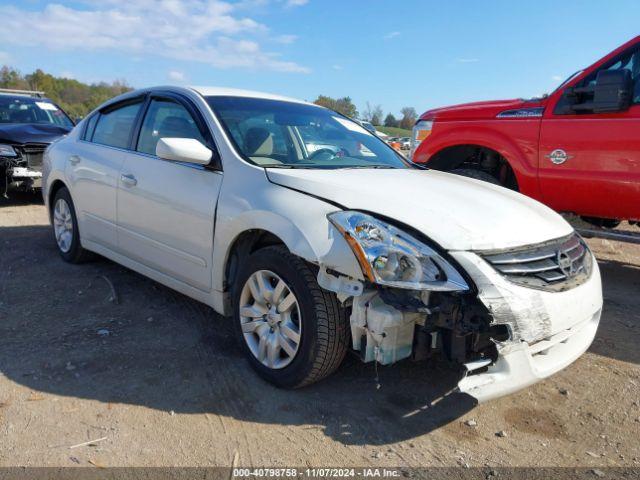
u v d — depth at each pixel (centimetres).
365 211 269
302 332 277
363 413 280
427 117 604
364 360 264
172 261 369
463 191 322
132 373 309
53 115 957
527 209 319
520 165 519
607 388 318
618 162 458
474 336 251
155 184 375
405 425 272
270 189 303
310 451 247
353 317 259
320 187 290
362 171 342
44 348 335
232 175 328
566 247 297
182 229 353
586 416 288
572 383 323
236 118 368
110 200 426
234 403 283
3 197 876
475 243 257
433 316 249
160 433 256
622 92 445
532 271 267
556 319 263
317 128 405
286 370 288
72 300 418
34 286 448
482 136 544
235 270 330
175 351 338
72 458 235
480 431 271
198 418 269
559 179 494
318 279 264
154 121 410
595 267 322
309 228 271
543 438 267
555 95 495
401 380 314
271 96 429
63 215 513
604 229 501
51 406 273
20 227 671
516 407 295
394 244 251
